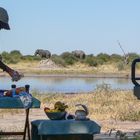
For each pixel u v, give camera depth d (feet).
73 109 58.08
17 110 57.77
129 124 49.19
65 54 265.95
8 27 29.91
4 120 50.62
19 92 30.45
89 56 272.10
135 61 31.99
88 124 26.27
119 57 263.08
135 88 31.94
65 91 95.96
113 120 51.96
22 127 44.47
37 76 195.62
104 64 260.42
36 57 260.21
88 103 65.87
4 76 169.68
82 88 114.01
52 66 246.27
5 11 29.84
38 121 27.12
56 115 27.40
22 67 239.71
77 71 222.89
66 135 26.18
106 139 37.91
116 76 204.33
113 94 74.49
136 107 59.62
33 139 27.96
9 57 263.29
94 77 200.13
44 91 90.43
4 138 37.19
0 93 30.37
